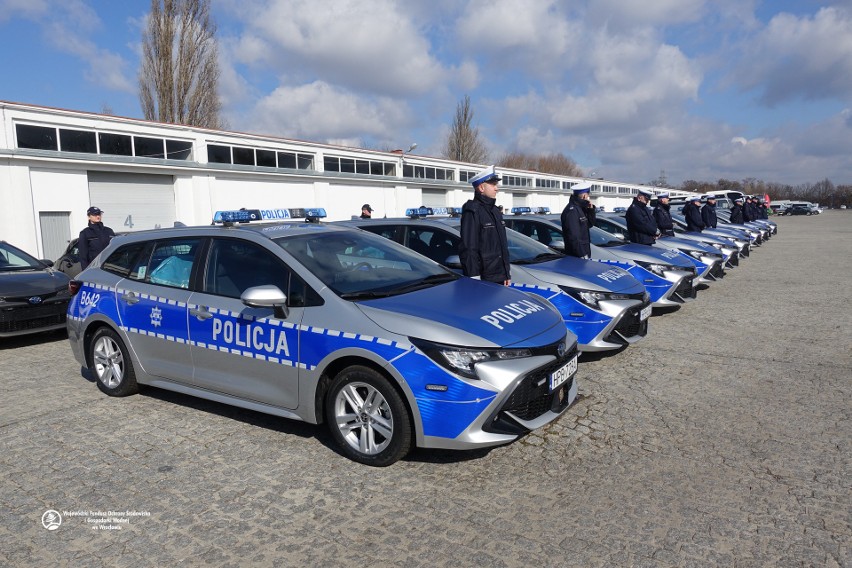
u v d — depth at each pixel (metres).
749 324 7.70
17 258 8.38
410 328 3.52
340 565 2.71
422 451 3.92
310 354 3.79
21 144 13.51
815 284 11.48
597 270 6.32
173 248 4.84
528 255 6.79
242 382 4.20
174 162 16.59
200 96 26.27
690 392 4.98
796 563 2.64
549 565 2.67
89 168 14.79
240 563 2.74
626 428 4.23
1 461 3.88
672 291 8.12
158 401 5.02
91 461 3.85
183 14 25.62
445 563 2.71
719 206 30.48
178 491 3.44
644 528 2.95
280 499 3.33
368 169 24.34
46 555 2.84
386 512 3.17
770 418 4.36
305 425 4.42
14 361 6.57
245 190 19.02
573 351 4.03
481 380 3.38
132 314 4.85
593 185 50.69
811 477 3.43
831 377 5.32
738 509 3.10
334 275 4.11
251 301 3.75
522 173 37.97
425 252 6.73
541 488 3.39
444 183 28.94
